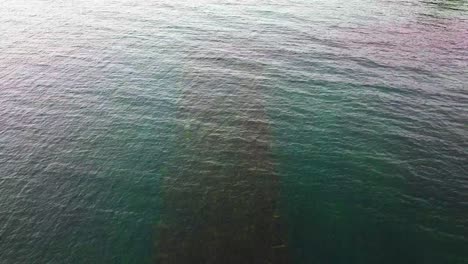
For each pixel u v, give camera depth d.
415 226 29.14
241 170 34.94
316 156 36.41
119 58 54.53
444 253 27.11
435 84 47.09
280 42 58.91
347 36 60.66
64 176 34.28
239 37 60.78
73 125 40.84
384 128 39.66
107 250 27.73
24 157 36.38
